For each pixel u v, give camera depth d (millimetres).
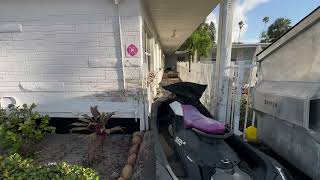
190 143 2574
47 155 4023
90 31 4699
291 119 2984
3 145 3984
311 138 2768
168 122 3797
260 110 3898
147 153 3807
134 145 4145
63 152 4133
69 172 2137
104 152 4117
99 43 4746
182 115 3141
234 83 4582
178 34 12625
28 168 2141
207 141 2529
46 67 4879
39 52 4816
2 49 4812
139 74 4848
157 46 12148
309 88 2781
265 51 3877
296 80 3158
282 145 3404
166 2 5980
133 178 3174
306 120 2682
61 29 4707
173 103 3557
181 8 6707
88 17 4645
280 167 2365
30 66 4879
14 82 4957
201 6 6457
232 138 3014
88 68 4867
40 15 4652
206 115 3561
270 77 3832
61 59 4840
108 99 4992
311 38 2865
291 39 3236
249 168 2443
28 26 4699
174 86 3715
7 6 4609
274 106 3410
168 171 2373
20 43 4781
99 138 3740
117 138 4801
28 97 5023
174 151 2922
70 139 4734
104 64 4828
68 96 5004
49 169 2135
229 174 2229
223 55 4773
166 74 21359
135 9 4578
